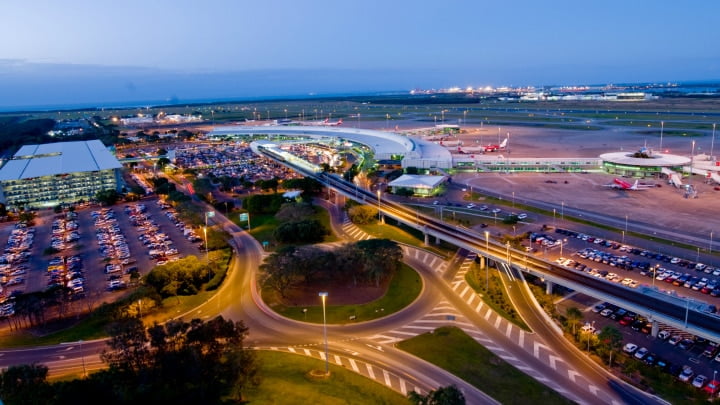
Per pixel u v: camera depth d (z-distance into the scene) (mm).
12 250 185875
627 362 106188
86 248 187125
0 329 124938
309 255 147750
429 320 125438
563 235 184500
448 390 78562
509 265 149500
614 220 199500
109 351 111188
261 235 198000
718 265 150875
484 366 104875
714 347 111688
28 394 83625
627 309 117312
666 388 97500
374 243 152500
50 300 127500
